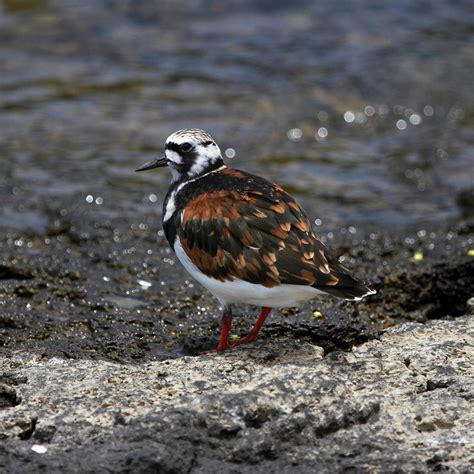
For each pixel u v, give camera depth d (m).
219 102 21.84
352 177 18.39
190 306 12.29
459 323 10.99
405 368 9.66
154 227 15.05
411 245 14.20
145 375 9.52
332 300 12.11
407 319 12.65
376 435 8.52
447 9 26.91
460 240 14.38
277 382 9.00
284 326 11.51
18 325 11.72
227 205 9.85
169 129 20.38
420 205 17.02
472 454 8.21
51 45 24.53
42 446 8.33
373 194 17.52
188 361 9.85
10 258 13.27
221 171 10.73
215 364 9.73
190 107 21.50
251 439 8.41
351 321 11.66
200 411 8.60
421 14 26.59
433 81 22.97
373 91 22.55
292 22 26.22
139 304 12.31
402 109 21.81
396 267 13.31
